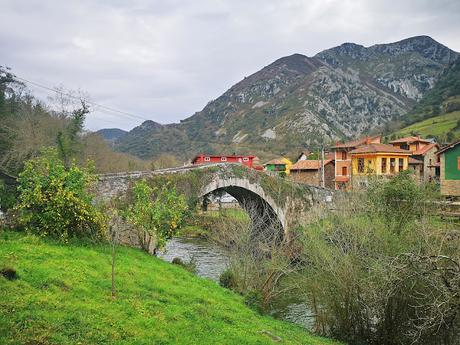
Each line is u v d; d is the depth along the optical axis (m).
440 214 24.05
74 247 14.88
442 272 13.02
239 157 62.00
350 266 15.72
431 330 14.12
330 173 57.91
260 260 21.23
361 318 16.17
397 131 107.19
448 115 106.62
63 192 15.29
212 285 17.28
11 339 7.77
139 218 18.78
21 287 9.95
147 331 9.73
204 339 10.29
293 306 20.03
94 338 8.69
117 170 53.62
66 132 38.69
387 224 18.97
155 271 15.68
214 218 39.44
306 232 20.97
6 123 36.16
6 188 16.80
